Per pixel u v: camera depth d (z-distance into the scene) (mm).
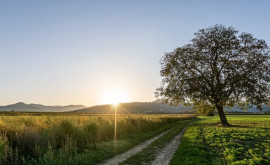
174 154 13438
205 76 35562
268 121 47781
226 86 33312
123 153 14344
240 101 34250
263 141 17531
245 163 10234
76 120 21797
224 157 11875
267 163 10484
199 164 10195
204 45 36031
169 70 37031
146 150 15258
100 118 25266
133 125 27047
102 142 17516
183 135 24078
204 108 38812
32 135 12562
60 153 11258
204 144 16328
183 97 36750
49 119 20344
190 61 35250
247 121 49750
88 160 11609
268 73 31719
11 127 13406
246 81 31062
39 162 10133
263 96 31578
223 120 36375
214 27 36656
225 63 34281
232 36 35000
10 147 10547
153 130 30281
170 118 51969
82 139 15836
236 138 19172
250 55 33594
